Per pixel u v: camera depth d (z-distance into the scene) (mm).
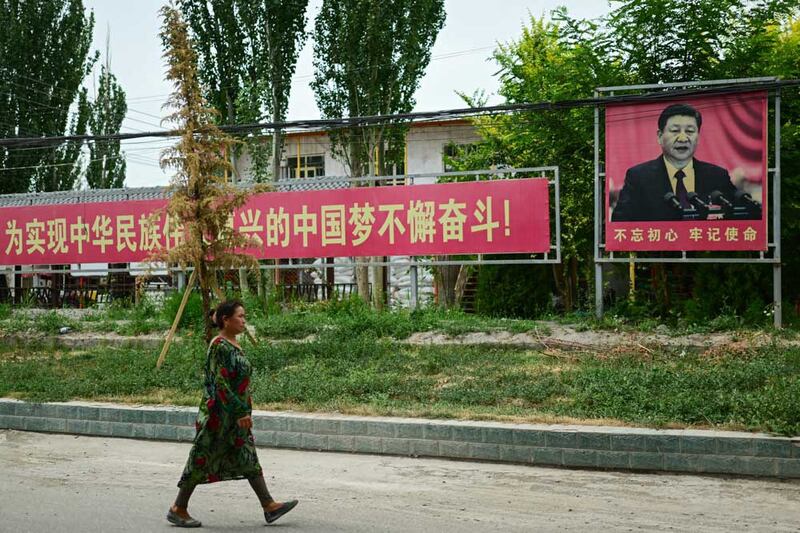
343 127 20688
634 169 13664
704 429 7617
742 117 13164
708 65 14750
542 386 9570
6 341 15711
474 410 8719
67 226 18297
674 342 12109
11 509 6227
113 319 16875
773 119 14086
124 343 14883
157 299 18672
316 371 11211
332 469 7656
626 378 9523
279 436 8750
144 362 12352
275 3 20750
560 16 15875
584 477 7230
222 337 5832
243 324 5902
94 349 14445
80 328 16062
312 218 16188
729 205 13219
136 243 17688
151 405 9633
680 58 14820
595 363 11180
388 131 20656
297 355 12453
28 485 7074
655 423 7820
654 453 7391
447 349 12656
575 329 13289
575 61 15852
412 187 15484
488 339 13078
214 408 5723
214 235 12141
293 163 26672
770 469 7102
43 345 15234
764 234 13070
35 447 8922
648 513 6039
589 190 16156
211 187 11969
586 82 15375
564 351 12273
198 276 12367
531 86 18047
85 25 28797
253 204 16594
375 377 10562
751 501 6379
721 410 8109
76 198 18391
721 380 9359
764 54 14781
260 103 21000
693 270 14680
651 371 10000
